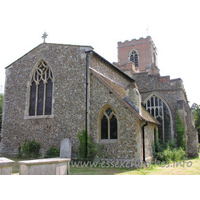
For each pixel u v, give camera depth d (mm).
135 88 12992
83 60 14523
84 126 13461
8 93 17453
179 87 21422
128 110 12438
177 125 20594
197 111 42906
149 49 36906
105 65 16453
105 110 13297
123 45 38625
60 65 15344
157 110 22031
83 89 14070
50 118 14875
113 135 12711
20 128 16094
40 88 16156
